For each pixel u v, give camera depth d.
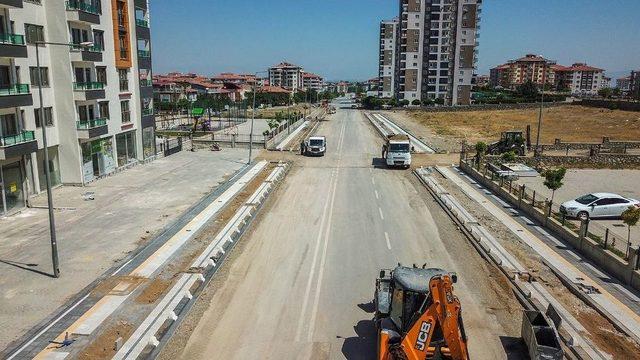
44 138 17.78
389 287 13.82
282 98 150.75
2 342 13.62
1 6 26.52
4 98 25.94
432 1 132.38
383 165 44.16
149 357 12.84
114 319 14.88
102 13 36.56
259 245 22.05
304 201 30.47
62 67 32.19
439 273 12.54
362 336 14.21
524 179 38.31
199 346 13.48
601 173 41.25
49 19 31.42
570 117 89.00
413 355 10.27
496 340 13.91
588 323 14.98
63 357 12.79
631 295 16.98
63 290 17.12
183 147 53.28
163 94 127.19
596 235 21.14
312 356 13.12
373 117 97.69
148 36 44.16
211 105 89.94
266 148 53.28
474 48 133.38
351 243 22.48
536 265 19.84
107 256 20.50
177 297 16.38
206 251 20.91
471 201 30.55
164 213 27.23
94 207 28.50
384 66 163.12
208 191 32.81
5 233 23.69
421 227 25.06
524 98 119.81
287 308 15.90
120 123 39.66
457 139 62.31
